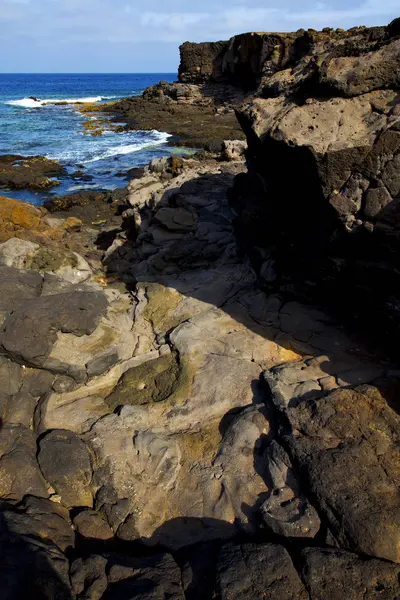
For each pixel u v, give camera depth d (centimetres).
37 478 547
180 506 530
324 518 475
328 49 755
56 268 998
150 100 5497
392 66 655
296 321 779
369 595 406
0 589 397
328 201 646
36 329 655
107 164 2805
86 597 418
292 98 765
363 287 669
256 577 422
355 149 615
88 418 636
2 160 2727
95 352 704
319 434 546
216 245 1155
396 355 676
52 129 4209
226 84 5162
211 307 850
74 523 512
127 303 917
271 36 4169
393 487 484
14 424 618
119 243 1389
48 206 1969
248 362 702
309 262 743
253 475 545
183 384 677
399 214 610
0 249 962
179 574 443
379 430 543
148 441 585
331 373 658
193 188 1432
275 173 763
